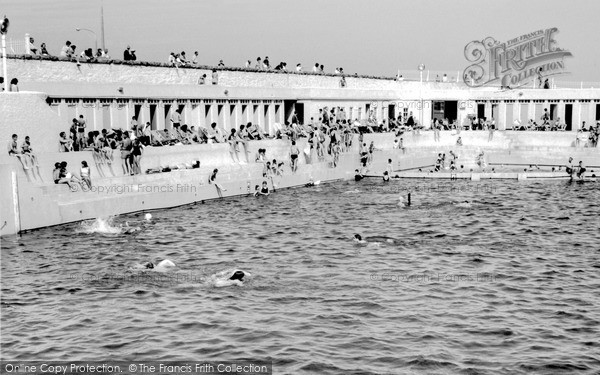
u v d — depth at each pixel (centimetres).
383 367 1805
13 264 2755
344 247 3105
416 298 2344
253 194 4634
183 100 5325
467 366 1809
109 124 4753
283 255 2945
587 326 2089
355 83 7606
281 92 6303
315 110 6656
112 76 4922
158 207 3984
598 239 3281
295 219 3762
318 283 2520
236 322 2114
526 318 2156
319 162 5416
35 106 3816
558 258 2900
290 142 5297
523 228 3541
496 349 1919
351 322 2114
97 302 2302
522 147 6675
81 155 3788
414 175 5569
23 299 2333
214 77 5747
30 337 2006
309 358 1855
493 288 2462
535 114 7800
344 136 5872
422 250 3048
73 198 3594
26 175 3497
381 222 3694
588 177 5453
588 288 2466
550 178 5459
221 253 2972
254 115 6072
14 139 3469
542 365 1819
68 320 2139
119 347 1936
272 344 1950
